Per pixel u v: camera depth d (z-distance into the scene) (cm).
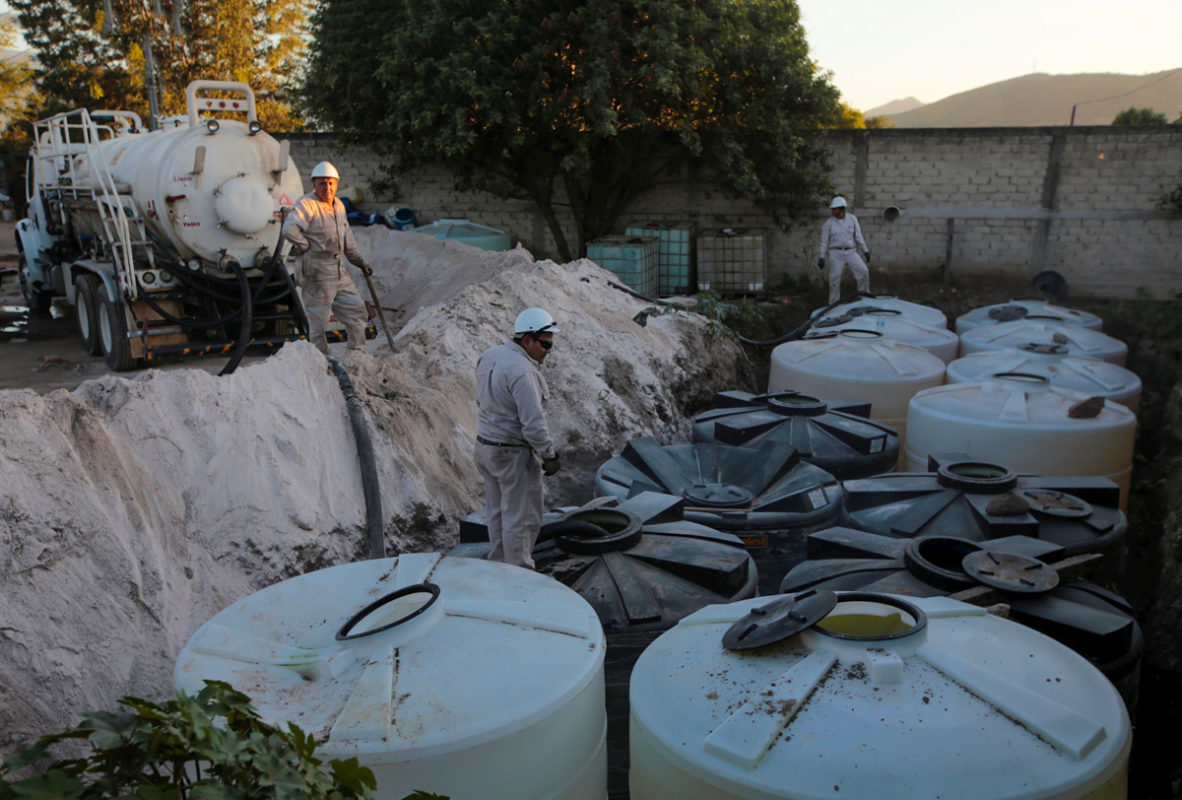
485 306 946
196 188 979
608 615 425
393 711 284
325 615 344
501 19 1599
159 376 573
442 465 726
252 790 167
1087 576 510
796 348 906
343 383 682
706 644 329
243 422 589
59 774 160
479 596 351
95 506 470
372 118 1853
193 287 1012
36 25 3416
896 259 1830
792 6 1723
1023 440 668
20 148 3756
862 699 279
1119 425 668
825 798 252
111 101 3419
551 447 499
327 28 1856
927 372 842
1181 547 675
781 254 1861
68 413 493
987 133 1725
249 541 549
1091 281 1736
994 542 466
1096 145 1680
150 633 465
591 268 1257
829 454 680
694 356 1129
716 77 1675
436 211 2028
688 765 277
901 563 447
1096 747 265
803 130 1777
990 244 1772
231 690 186
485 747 281
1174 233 1672
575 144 1684
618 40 1579
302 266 894
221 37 3369
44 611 427
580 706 310
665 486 614
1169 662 564
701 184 1888
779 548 555
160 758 168
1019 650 310
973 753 259
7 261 2361
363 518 626
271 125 3569
